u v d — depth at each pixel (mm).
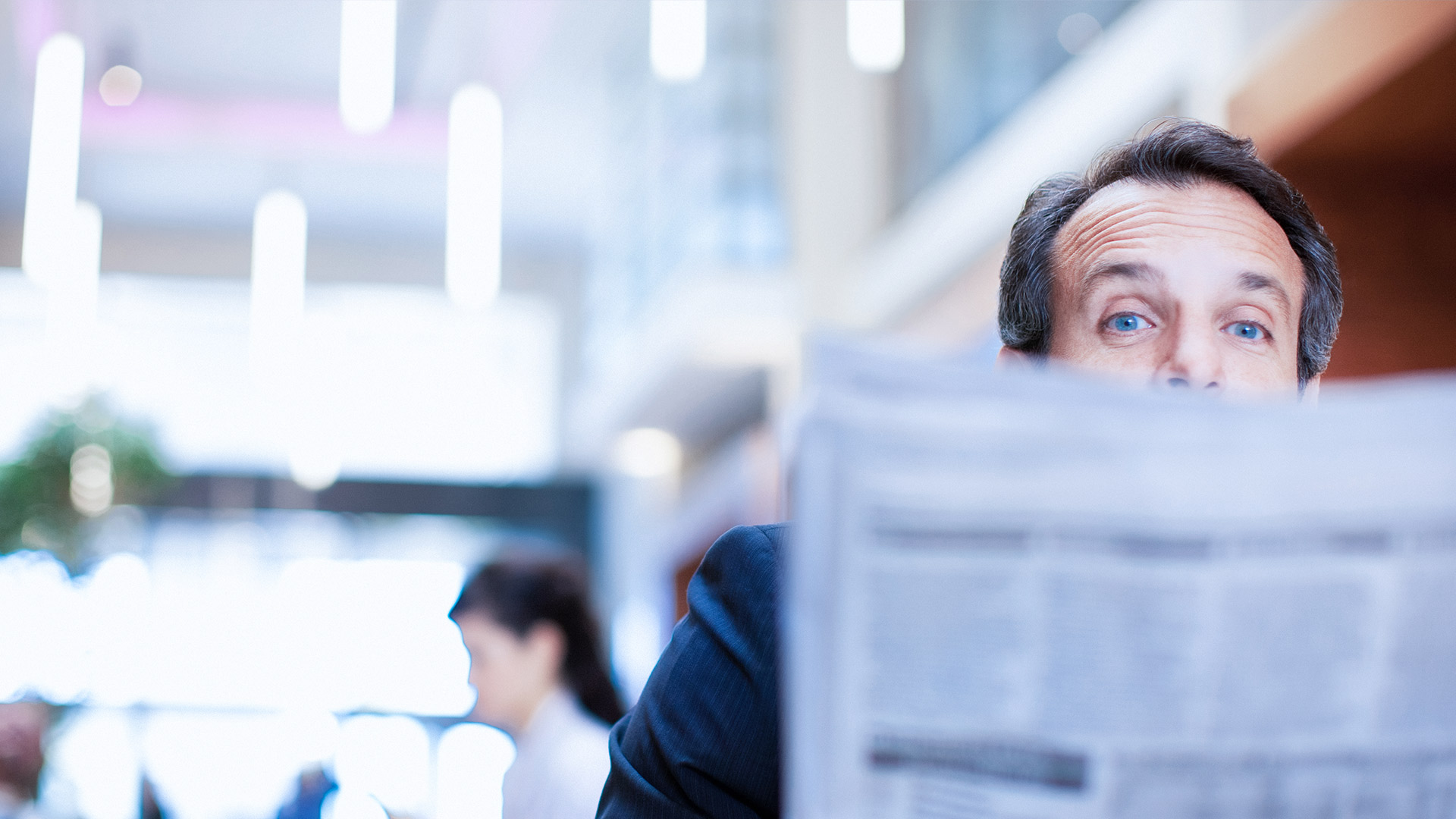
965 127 6426
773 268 8398
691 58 5039
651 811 726
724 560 786
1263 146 3193
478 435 14969
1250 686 523
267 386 10992
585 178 12828
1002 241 5438
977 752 531
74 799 9852
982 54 6250
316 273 13969
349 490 14844
